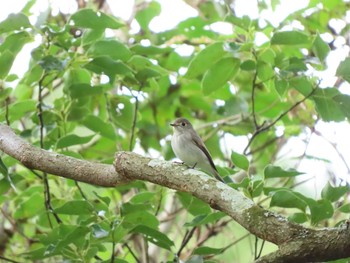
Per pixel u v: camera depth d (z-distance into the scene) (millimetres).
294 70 10336
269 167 8875
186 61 14328
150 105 15453
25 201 11492
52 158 7656
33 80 11344
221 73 11211
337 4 14383
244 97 14133
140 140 14734
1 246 12852
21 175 11359
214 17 14922
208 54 11047
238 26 11281
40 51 10875
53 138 11164
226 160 13945
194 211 9945
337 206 10367
